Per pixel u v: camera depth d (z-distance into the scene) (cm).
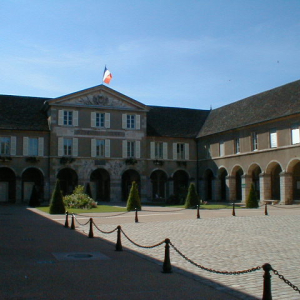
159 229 2019
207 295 852
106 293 852
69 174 4884
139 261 1219
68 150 4681
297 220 2388
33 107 4922
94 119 4800
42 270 1066
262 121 4119
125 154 4894
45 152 4616
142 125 4994
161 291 877
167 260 1070
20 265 1130
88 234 1844
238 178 5031
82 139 4731
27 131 4569
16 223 2338
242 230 1953
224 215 2828
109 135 4844
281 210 3250
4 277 984
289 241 1594
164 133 5150
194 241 1609
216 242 1580
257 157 4238
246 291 891
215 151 4941
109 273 1043
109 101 4862
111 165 4822
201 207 3706
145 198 4925
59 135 4641
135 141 4947
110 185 4809
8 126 4472
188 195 3675
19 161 4506
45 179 4578
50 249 1415
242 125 4409
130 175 5150
